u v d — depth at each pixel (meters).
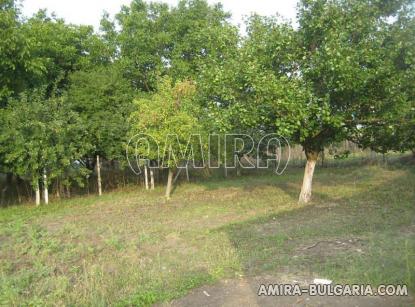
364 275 5.32
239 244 7.12
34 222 10.20
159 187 16.59
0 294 5.29
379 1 9.11
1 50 11.68
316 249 6.66
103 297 4.96
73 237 8.37
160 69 18.84
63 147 12.48
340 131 9.91
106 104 15.91
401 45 8.75
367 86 9.01
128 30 19.27
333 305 4.61
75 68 17.36
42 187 14.12
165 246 7.38
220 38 10.06
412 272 5.31
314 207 10.25
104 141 14.85
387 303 4.59
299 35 9.34
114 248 7.34
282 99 8.41
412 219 8.35
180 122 12.26
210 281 5.45
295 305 4.66
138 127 12.80
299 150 23.48
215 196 13.22
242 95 9.35
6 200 14.00
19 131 11.79
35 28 14.28
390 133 9.62
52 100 12.96
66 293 5.14
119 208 11.81
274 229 8.14
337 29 8.74
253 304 4.73
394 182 13.81
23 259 7.03
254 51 9.33
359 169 19.14
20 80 13.18
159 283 5.38
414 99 9.08
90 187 16.66
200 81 10.52
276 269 5.80
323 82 8.96
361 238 7.16
